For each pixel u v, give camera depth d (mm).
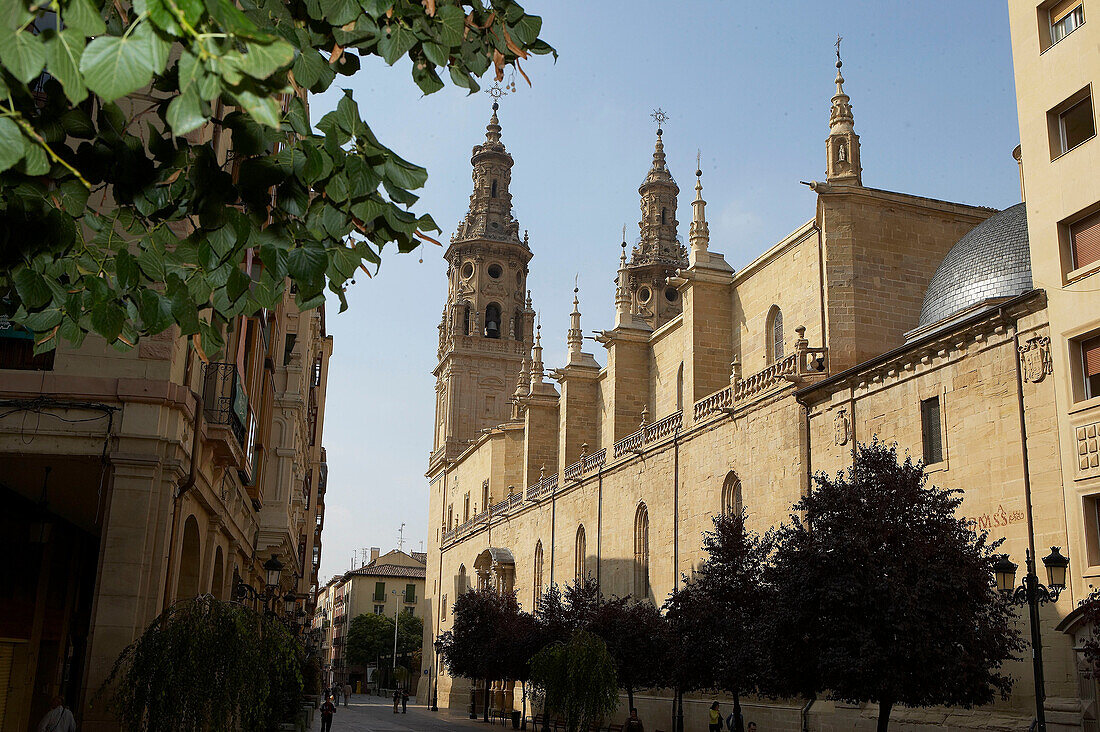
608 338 56031
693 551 41406
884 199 35781
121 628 16109
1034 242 23688
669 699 42312
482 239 96812
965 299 29156
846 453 30359
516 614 56219
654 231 93812
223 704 12969
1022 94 24828
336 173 6129
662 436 45875
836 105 36656
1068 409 21906
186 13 3805
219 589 25750
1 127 4258
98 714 15609
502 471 76438
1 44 3914
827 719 29328
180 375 18375
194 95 4145
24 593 21484
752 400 36562
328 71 6129
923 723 24688
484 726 57688
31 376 17000
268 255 6242
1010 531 23359
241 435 22609
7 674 20812
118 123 6004
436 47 6219
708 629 30297
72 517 23703
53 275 6504
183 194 6270
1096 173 22109
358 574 145125
